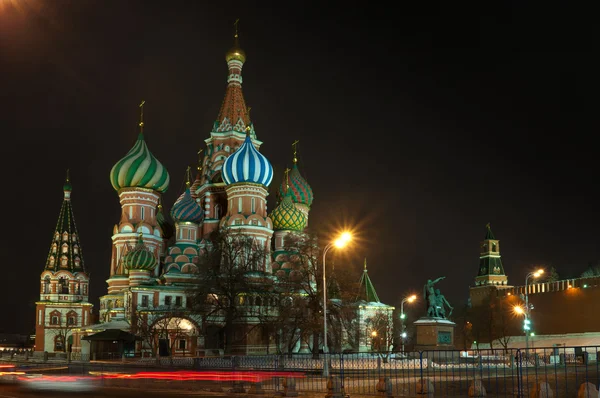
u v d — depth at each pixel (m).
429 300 66.31
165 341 92.00
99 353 87.81
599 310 126.81
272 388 39.12
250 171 108.56
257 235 105.94
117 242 112.69
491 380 42.19
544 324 139.62
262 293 91.06
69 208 134.88
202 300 89.38
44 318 124.75
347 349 96.62
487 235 195.62
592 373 48.31
